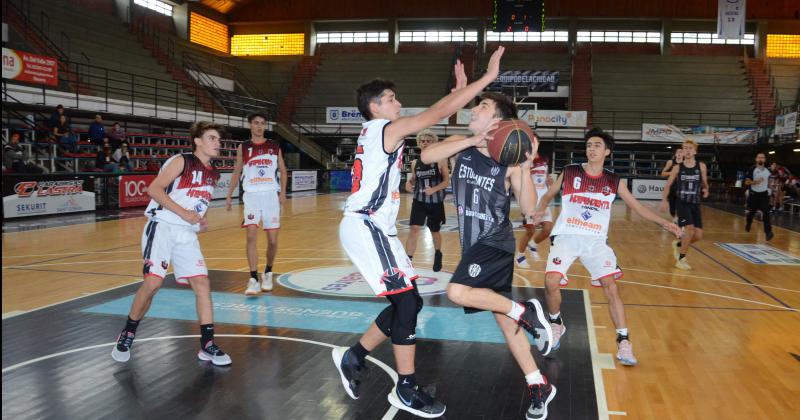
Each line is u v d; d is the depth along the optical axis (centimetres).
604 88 3066
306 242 1116
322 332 517
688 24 3322
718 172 2634
